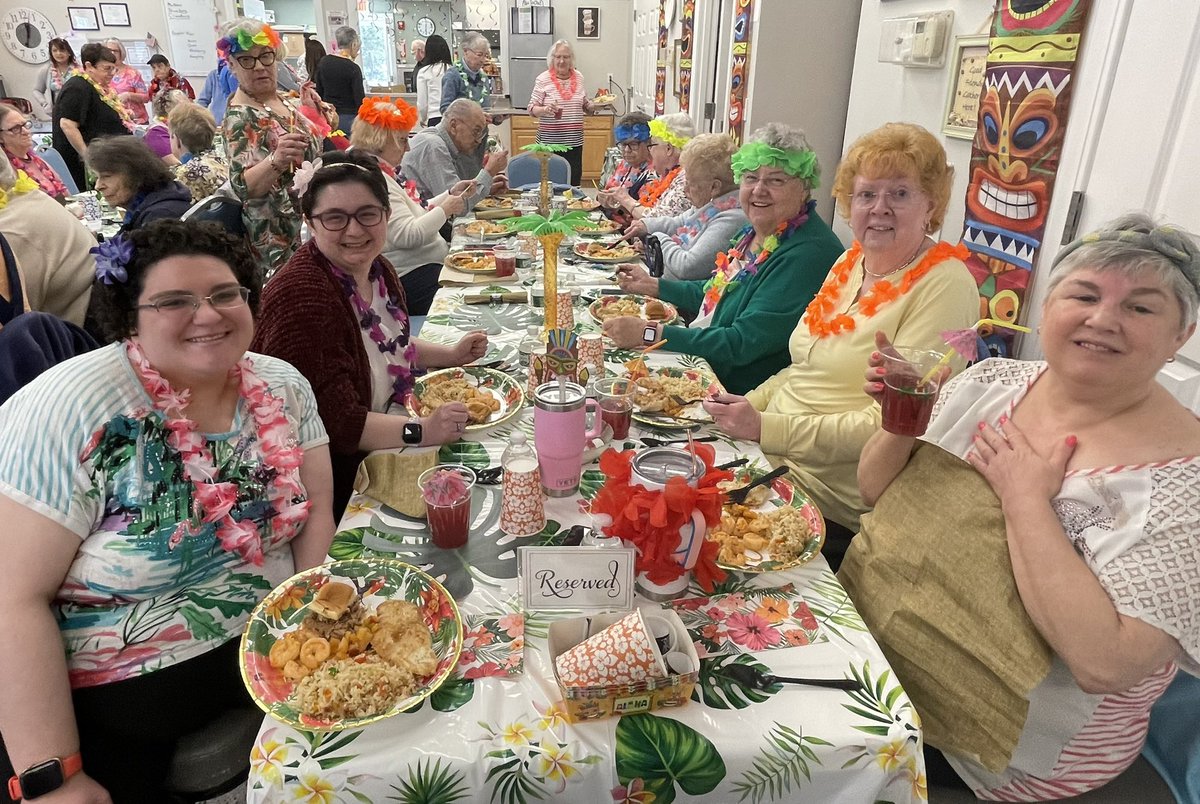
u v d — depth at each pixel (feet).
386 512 4.09
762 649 3.08
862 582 3.82
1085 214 5.23
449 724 2.71
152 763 3.69
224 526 3.76
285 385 4.37
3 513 3.32
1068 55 5.28
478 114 13.41
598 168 26.09
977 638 3.26
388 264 6.21
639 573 3.42
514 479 3.76
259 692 2.80
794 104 10.31
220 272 3.68
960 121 6.86
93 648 3.51
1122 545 2.87
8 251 5.13
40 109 22.39
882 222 5.14
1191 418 3.08
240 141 9.70
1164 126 4.50
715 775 2.64
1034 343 5.83
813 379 5.63
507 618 3.26
